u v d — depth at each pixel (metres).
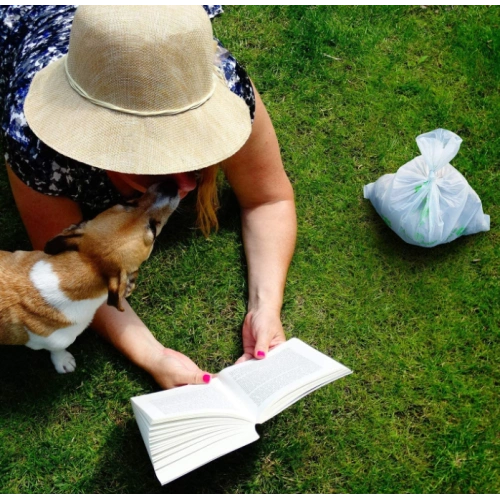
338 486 1.52
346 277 1.70
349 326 1.66
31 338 1.46
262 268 1.62
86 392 1.57
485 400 1.59
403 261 1.72
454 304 1.68
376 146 1.84
